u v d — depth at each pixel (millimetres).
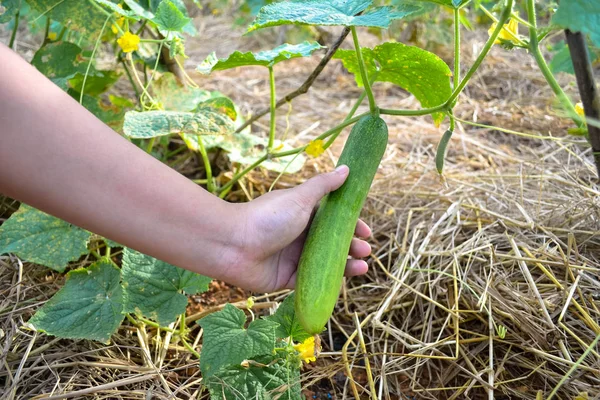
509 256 594
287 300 509
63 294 534
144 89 693
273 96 641
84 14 672
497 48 1306
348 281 658
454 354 549
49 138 364
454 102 485
